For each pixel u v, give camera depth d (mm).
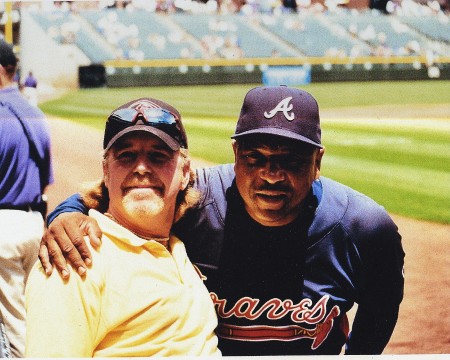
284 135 1991
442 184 5359
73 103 6695
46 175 3102
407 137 6508
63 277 1654
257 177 2051
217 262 2205
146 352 1746
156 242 1867
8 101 2930
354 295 2275
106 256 1754
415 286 4246
